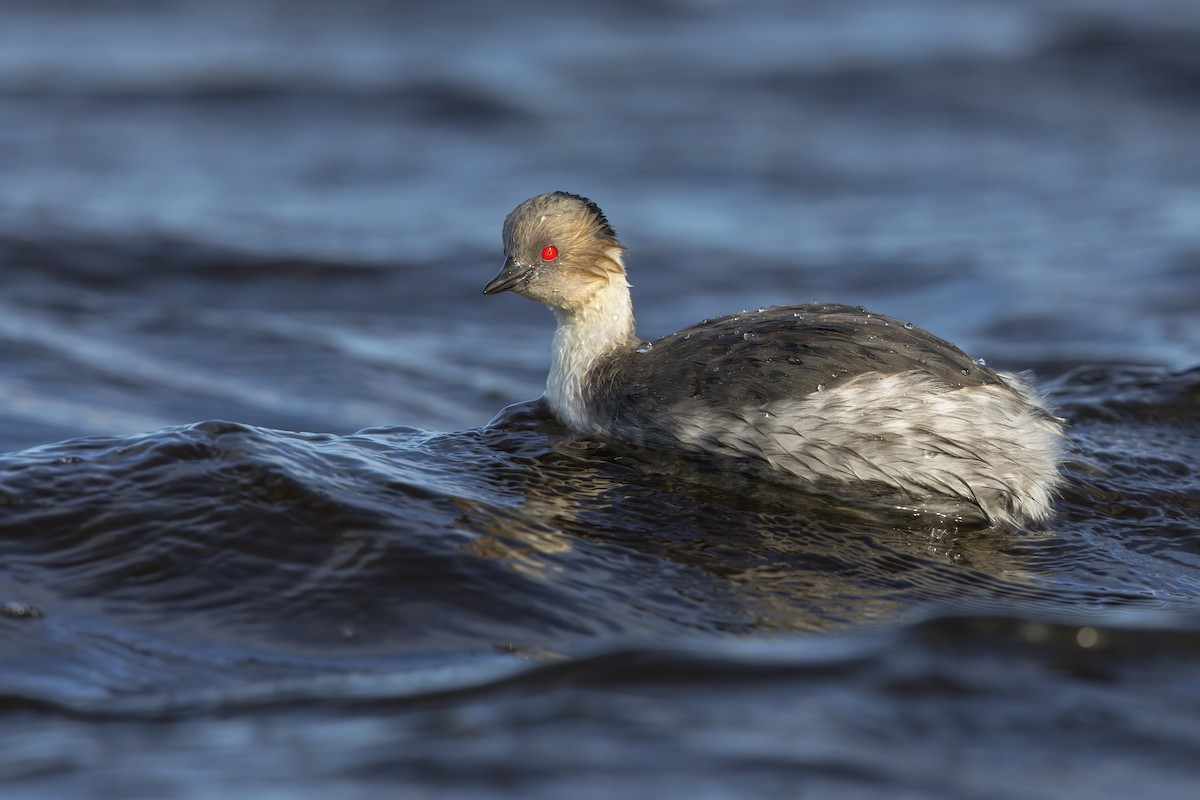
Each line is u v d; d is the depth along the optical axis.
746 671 8.18
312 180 25.77
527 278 12.56
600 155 27.31
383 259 21.81
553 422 12.48
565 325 12.80
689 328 12.51
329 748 7.40
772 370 11.10
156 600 8.84
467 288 21.08
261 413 15.47
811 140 28.09
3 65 31.38
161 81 30.67
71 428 14.37
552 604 8.93
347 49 33.47
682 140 28.06
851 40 34.22
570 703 7.81
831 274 21.58
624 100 30.36
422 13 36.53
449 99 29.89
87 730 7.66
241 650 8.45
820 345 11.14
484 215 24.23
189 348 17.52
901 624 8.88
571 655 8.45
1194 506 11.30
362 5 37.12
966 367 11.10
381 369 17.36
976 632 8.66
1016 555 10.24
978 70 31.30
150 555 9.17
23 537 9.27
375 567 9.18
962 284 20.86
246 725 7.69
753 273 21.77
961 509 10.87
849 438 10.77
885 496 10.90
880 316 11.73
